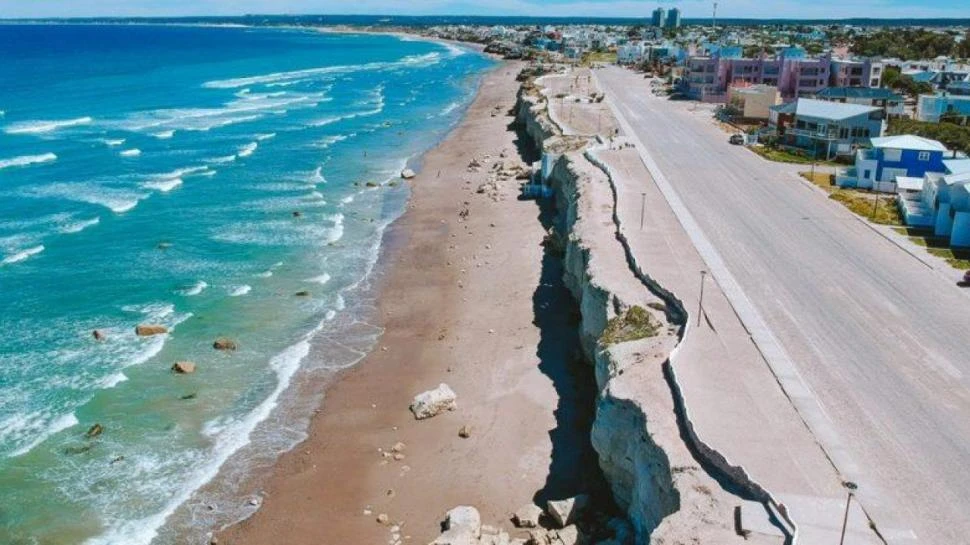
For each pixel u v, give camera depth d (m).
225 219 63.66
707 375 28.33
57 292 47.88
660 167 63.19
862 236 45.81
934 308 35.19
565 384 37.19
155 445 33.09
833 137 72.06
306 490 30.56
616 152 68.38
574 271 45.38
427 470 31.62
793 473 22.72
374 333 43.94
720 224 47.41
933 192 48.75
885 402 26.97
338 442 33.66
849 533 20.30
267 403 36.53
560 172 64.88
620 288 36.75
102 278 50.38
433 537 27.77
